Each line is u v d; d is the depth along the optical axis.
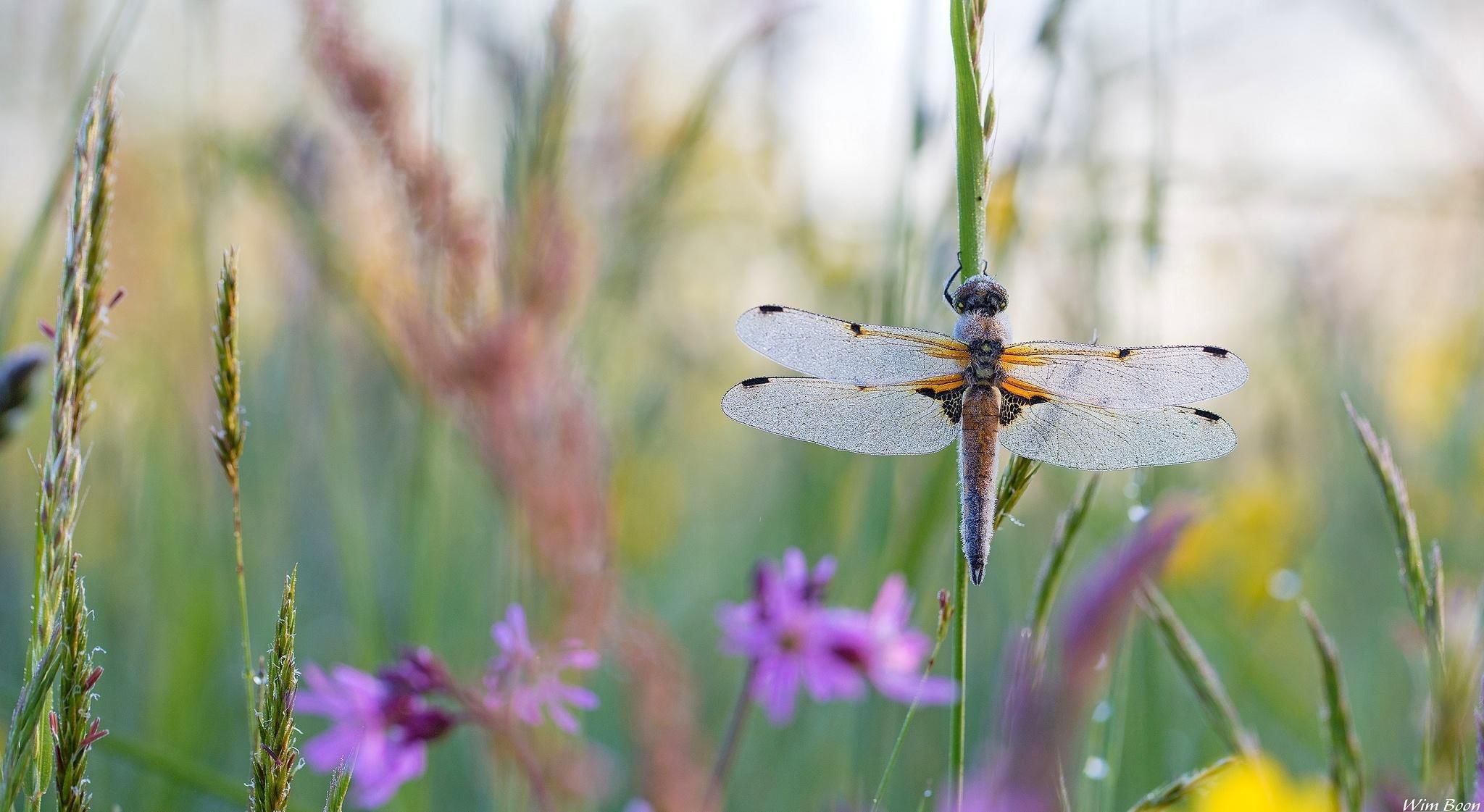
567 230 0.54
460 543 0.66
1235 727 0.52
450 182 0.54
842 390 0.56
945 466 0.58
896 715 0.59
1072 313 0.63
